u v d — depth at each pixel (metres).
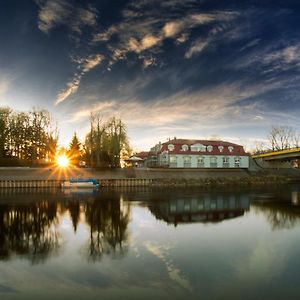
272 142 104.31
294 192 50.47
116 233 19.70
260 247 15.90
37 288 11.01
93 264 13.45
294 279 11.48
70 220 24.84
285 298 9.99
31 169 68.81
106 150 77.25
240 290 10.59
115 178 68.88
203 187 64.19
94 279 11.76
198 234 19.11
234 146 85.00
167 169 75.94
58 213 28.70
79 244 17.00
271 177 77.81
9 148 79.50
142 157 116.56
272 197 42.41
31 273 12.46
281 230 20.09
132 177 70.25
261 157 86.38
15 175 65.88
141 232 19.95
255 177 77.38
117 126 77.25
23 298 10.27
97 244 16.94
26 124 80.44
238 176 77.81
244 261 13.60
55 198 43.25
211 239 17.72
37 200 40.56
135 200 39.97
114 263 13.51
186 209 30.92
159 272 12.34
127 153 84.31
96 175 69.50
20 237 18.86
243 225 22.05
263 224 22.36
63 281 11.60
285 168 88.38
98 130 76.56
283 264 13.17
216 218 25.33
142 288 10.88
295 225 21.84
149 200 39.81
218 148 83.38
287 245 16.22
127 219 25.16
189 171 77.25
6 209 31.73
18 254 15.12
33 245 16.88
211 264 13.23
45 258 14.44
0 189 60.09
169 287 10.93
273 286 10.90
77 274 12.27
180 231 20.12
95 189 61.25
